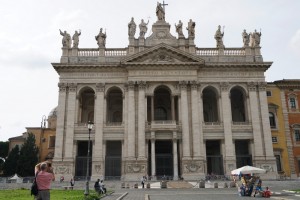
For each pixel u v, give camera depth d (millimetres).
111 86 54875
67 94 54344
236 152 56000
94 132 52719
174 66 54312
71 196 25281
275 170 51594
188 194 30141
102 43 56344
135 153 51125
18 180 50031
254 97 54781
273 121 59094
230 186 41312
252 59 56312
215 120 58781
